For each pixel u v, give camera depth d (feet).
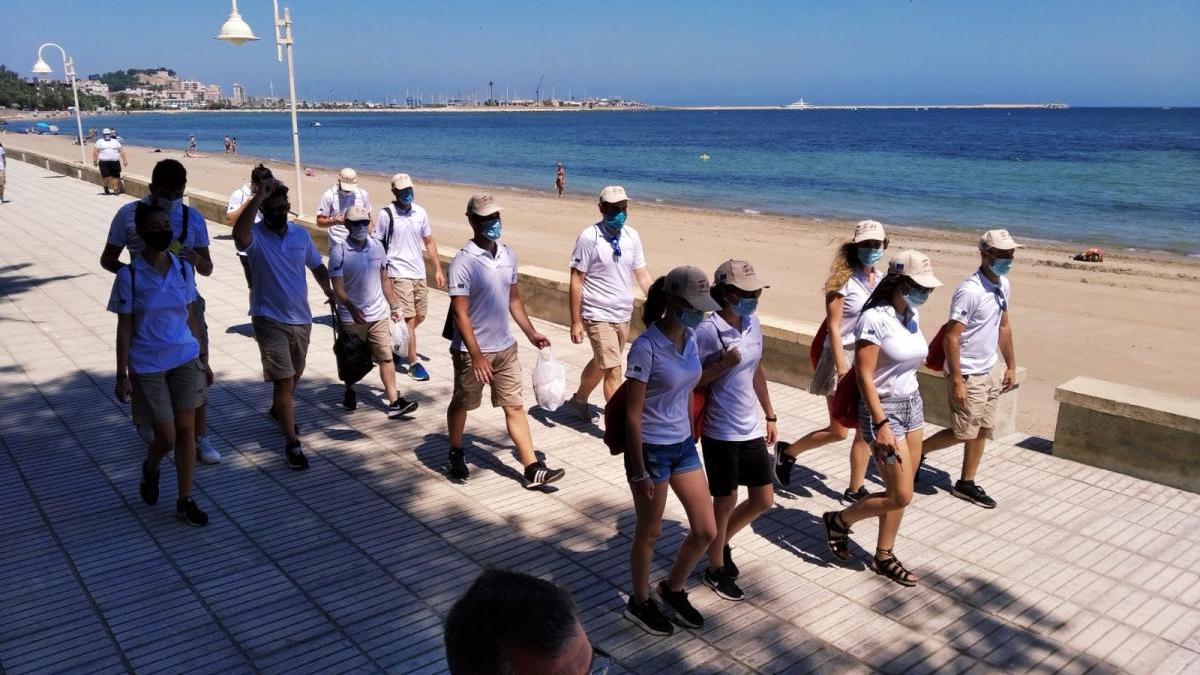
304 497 19.25
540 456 21.79
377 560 16.55
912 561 16.88
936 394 23.89
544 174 167.84
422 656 13.55
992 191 129.39
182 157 211.61
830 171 170.60
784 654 13.80
